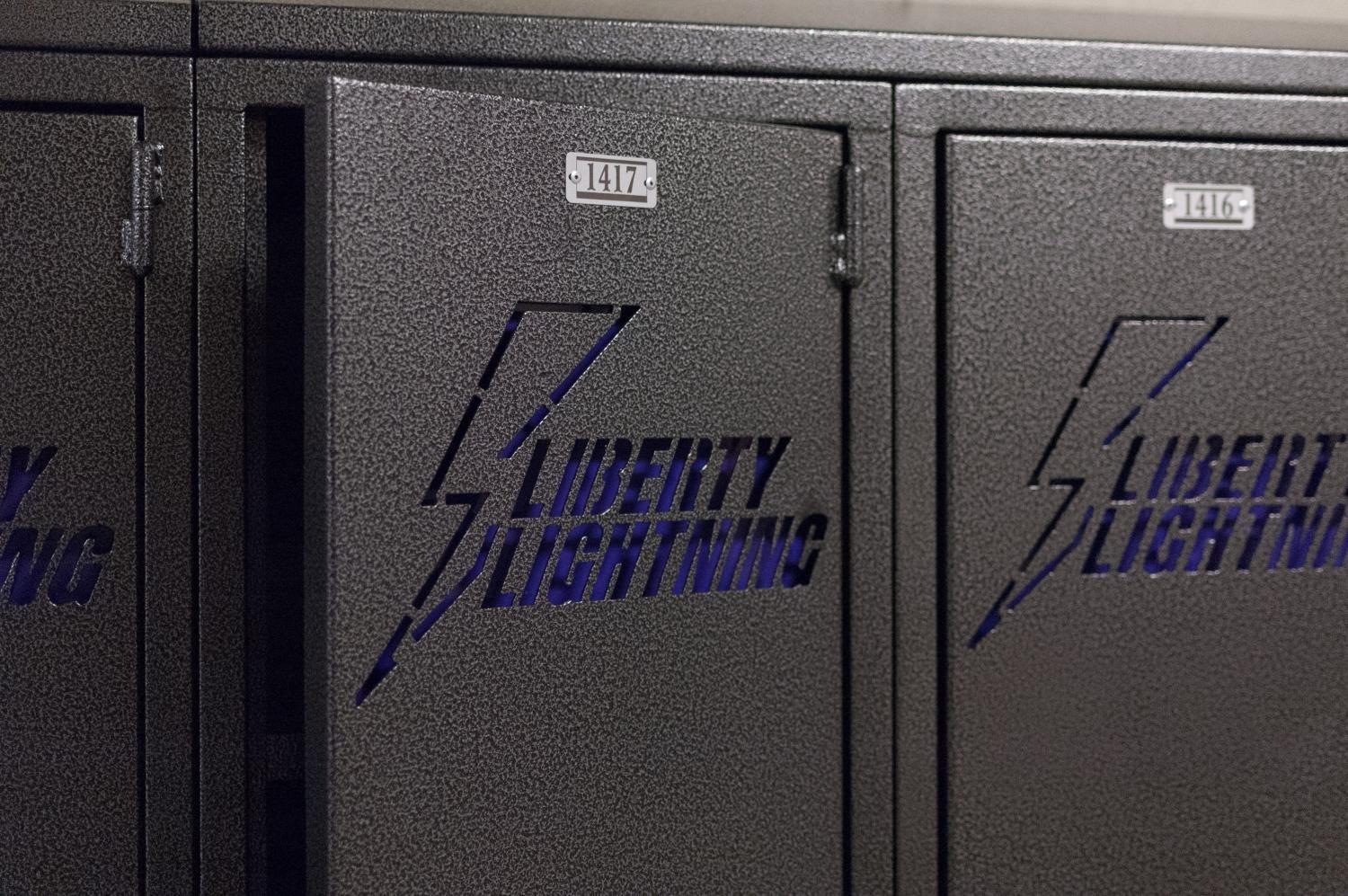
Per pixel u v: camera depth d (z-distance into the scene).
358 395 0.72
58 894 0.79
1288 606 0.95
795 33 0.87
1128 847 0.93
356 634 0.72
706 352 0.84
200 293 0.80
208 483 0.80
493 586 0.78
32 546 0.78
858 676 0.89
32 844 0.79
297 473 0.89
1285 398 0.95
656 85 0.85
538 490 0.79
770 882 0.87
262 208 0.81
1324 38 0.98
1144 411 0.93
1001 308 0.90
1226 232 0.93
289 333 0.89
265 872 0.83
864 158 0.88
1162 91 0.92
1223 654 0.94
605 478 0.81
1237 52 0.93
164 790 0.80
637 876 0.82
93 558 0.79
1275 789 0.95
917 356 0.89
